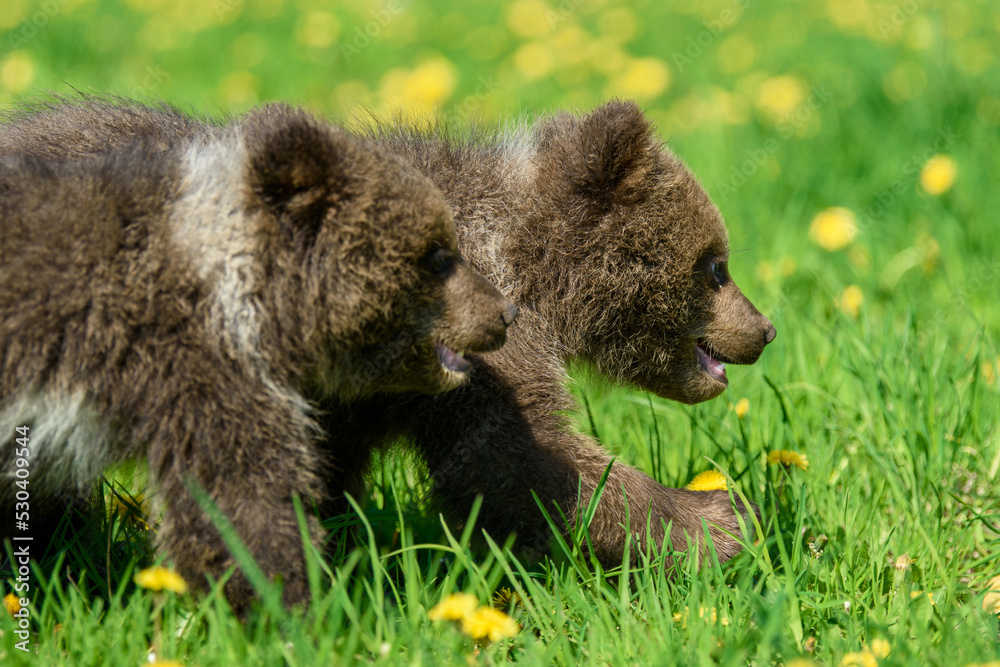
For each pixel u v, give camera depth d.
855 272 14.02
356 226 7.49
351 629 7.08
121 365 7.02
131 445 7.19
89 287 6.94
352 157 7.55
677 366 10.11
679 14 27.42
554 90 22.05
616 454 10.07
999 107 17.27
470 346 8.14
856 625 7.45
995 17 23.20
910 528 8.78
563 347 9.66
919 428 9.87
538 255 9.45
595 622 7.32
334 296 7.55
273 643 6.77
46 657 6.85
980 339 11.18
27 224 6.93
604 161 9.36
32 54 21.58
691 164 17.19
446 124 10.35
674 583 8.22
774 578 7.87
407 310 7.86
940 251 14.16
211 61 23.20
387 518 8.95
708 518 9.25
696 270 9.86
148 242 7.09
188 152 7.70
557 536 8.11
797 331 12.23
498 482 8.82
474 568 7.67
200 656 6.72
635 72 20.73
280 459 7.28
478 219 9.32
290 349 7.56
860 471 9.78
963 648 6.84
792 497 9.50
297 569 7.21
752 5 27.81
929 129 17.02
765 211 15.54
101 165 7.42
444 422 8.88
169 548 7.28
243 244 7.32
